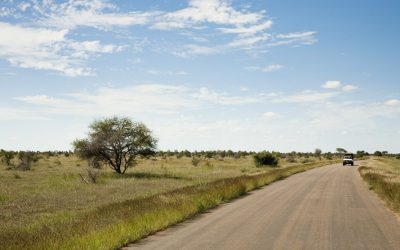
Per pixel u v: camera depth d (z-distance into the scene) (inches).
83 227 496.7
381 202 845.2
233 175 1765.5
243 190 1051.3
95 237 441.7
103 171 1919.3
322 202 845.2
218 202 829.8
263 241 463.8
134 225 520.7
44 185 1235.2
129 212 610.9
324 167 2790.4
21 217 689.6
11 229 569.3
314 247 434.6
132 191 1099.3
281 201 865.5
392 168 2405.3
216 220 617.0
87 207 805.9
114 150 1786.4
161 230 539.5
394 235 500.1
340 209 736.3
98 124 1793.8
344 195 987.9
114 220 555.2
